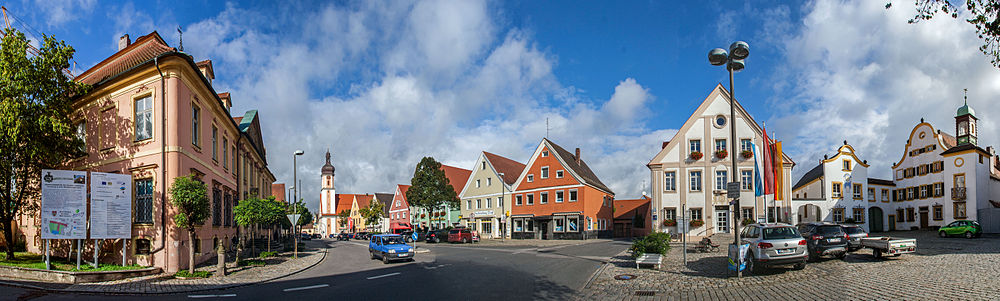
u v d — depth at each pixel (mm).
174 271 17438
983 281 12047
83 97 20344
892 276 13500
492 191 59000
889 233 46062
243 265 20484
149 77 18344
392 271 18828
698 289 12648
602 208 55375
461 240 45062
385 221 100812
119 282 15008
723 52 17406
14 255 20750
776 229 15281
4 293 12922
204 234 20719
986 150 49750
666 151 40938
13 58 16875
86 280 14758
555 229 51594
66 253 20312
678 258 20734
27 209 19875
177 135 17891
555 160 53312
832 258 18312
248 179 33000
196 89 19891
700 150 40094
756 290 12164
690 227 38812
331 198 122500
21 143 17641
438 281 15188
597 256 24672
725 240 34156
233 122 26000
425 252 30516
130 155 18719
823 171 44344
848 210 43688
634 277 15352
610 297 11938
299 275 17703
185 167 18438
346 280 15945
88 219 19688
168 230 17609
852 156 44719
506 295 12336
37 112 17531
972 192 44344
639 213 60938
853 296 10852
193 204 16594
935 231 46375
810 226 18766
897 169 53781
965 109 47719
